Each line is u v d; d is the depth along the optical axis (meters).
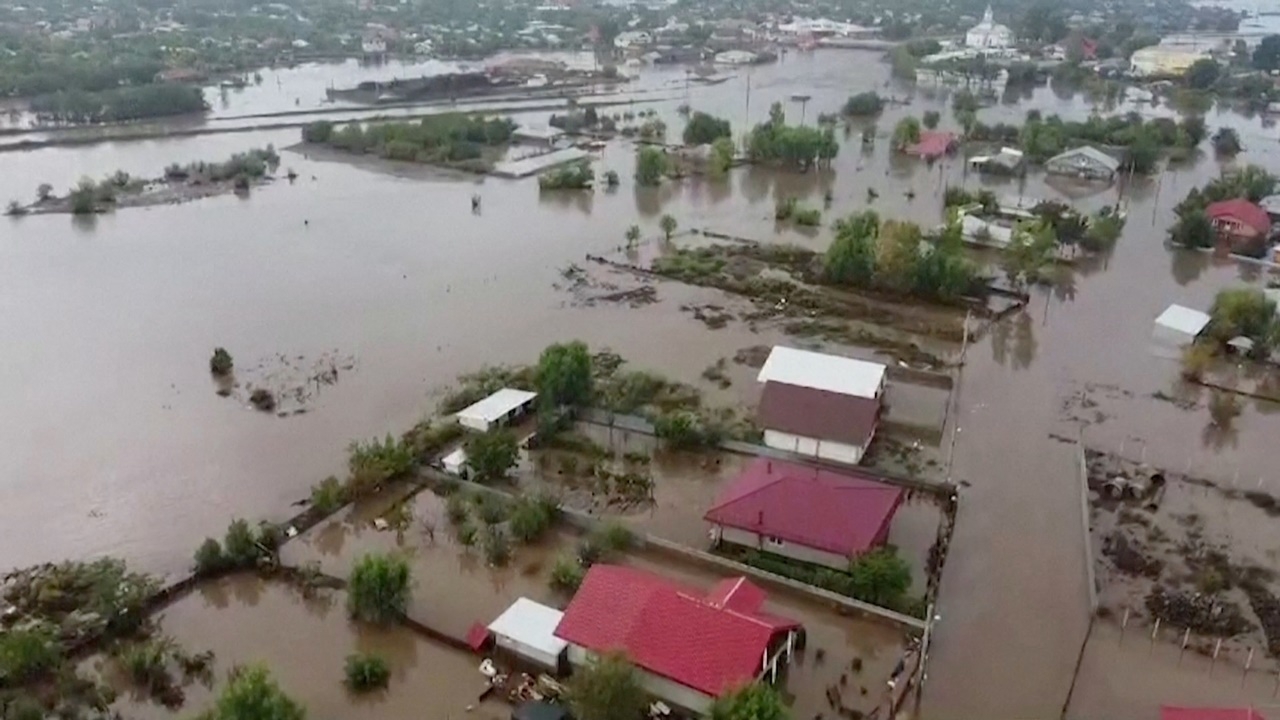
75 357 65.44
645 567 44.28
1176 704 36.53
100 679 37.47
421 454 52.94
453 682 37.59
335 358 65.62
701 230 94.00
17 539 46.34
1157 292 79.62
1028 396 61.56
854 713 35.75
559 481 51.34
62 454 53.66
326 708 36.03
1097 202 104.81
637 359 65.50
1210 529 47.62
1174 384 63.59
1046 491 50.84
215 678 37.59
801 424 53.69
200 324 70.94
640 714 34.69
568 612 38.19
